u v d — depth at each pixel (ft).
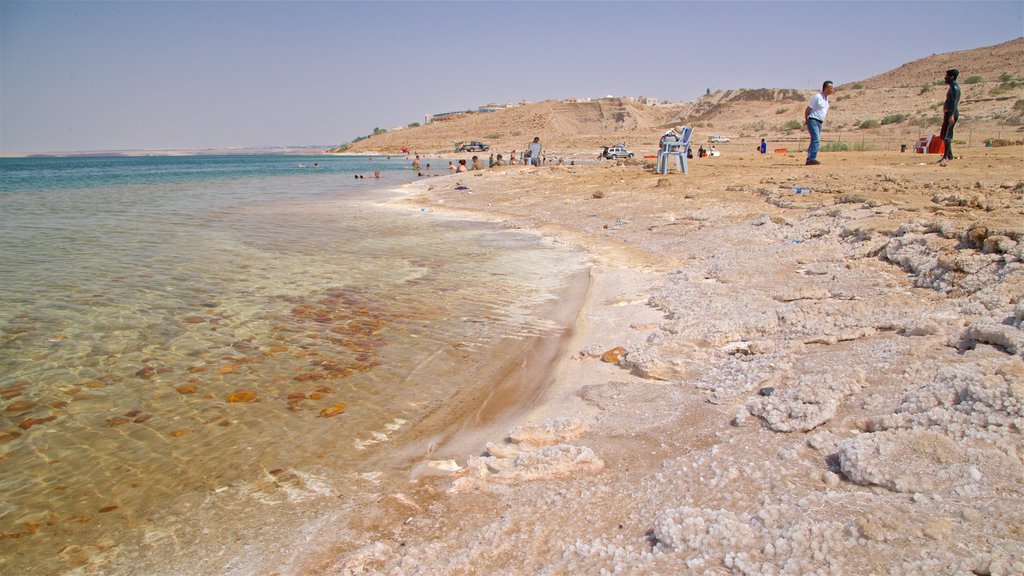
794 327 19.21
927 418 11.58
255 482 13.16
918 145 73.41
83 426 15.65
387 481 13.16
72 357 20.12
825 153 84.64
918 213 30.42
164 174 145.69
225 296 27.25
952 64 262.67
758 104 312.09
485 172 105.81
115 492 12.85
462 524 11.34
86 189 91.61
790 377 15.39
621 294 26.81
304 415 16.25
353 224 49.67
